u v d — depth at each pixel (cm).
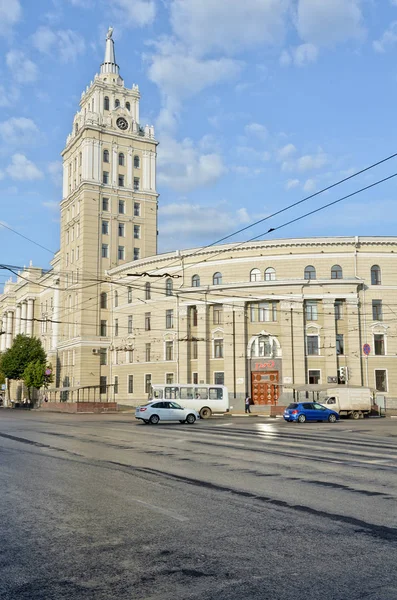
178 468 1459
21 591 602
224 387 5041
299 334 5581
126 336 6881
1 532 834
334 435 2636
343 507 987
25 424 3544
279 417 4856
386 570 657
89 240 7262
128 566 678
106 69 7944
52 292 8606
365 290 5603
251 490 1146
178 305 6181
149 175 7862
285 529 840
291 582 620
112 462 1579
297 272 5709
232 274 5916
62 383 7706
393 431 2945
